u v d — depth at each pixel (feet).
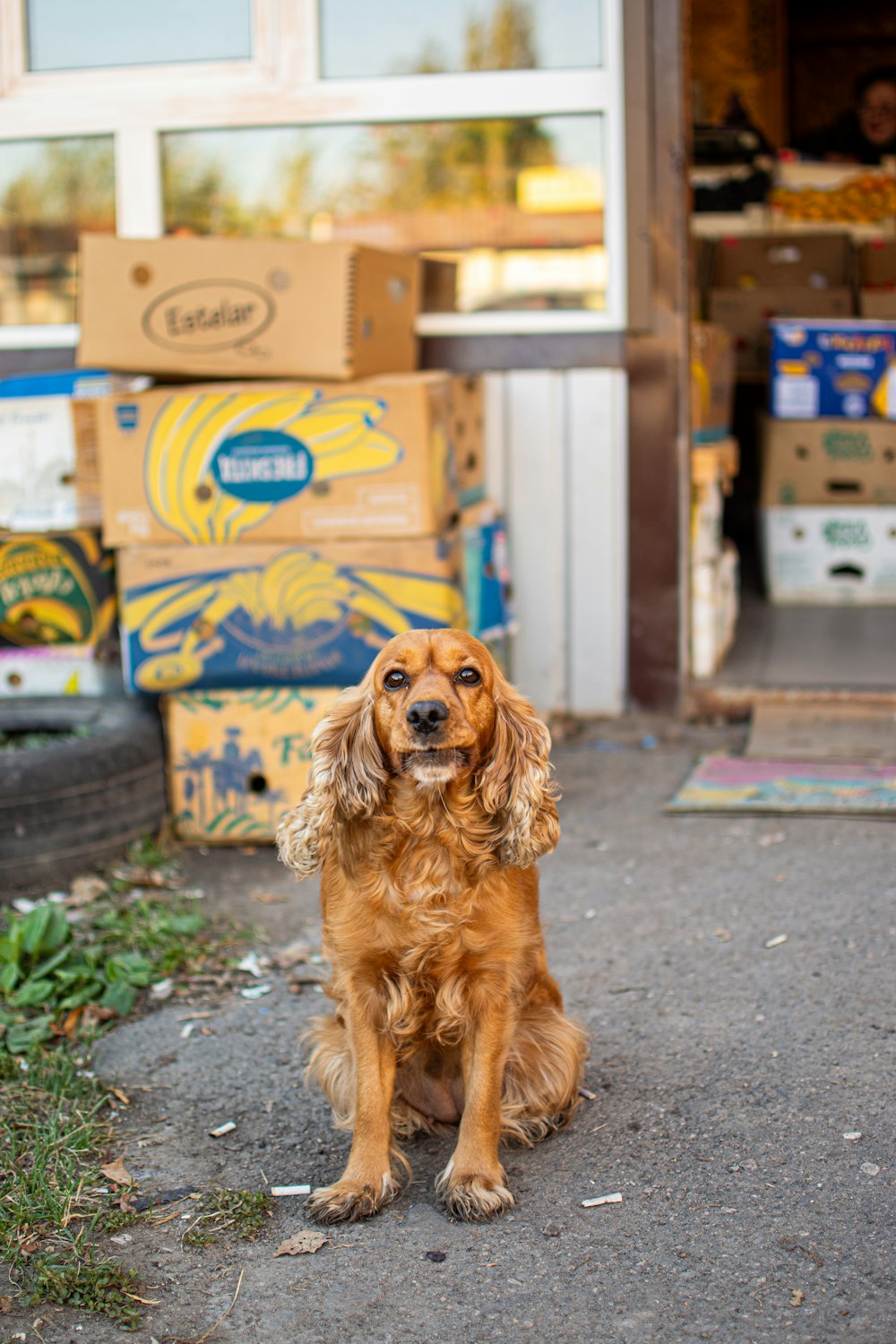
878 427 25.05
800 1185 9.04
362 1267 8.46
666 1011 11.63
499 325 19.44
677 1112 10.06
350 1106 9.73
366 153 19.47
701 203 30.27
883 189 30.14
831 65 39.47
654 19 18.51
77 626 16.89
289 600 15.53
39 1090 10.68
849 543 25.57
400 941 9.04
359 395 15.15
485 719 8.93
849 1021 11.18
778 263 29.27
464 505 18.22
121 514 15.62
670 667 19.86
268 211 19.80
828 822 15.71
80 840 14.89
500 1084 9.30
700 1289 8.05
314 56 19.22
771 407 26.09
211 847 16.30
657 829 15.90
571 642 20.06
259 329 15.89
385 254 17.02
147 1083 10.92
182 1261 8.60
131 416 15.44
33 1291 8.25
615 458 19.49
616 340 19.22
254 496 15.46
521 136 19.07
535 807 9.02
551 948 13.03
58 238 20.01
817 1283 8.04
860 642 22.44
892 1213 8.66
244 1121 10.35
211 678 15.84
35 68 19.67
